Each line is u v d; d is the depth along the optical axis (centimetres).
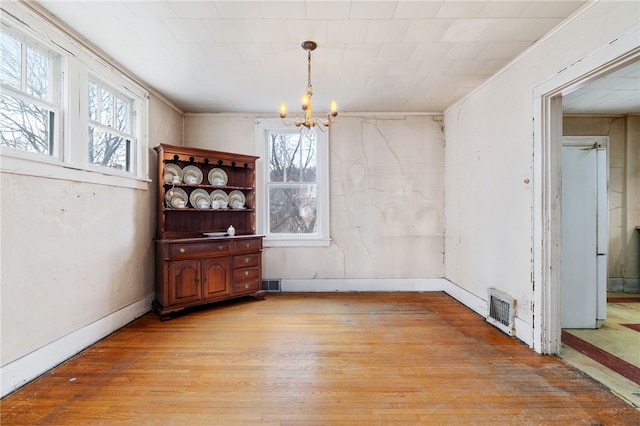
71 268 242
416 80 332
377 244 447
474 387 202
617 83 331
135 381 209
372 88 355
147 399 189
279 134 453
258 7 210
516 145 280
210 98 387
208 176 409
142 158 338
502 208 302
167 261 328
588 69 204
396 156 446
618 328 306
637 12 173
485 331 296
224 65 298
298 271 445
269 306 374
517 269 279
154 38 250
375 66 300
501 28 233
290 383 207
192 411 178
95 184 268
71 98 242
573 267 304
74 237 245
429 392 196
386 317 335
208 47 265
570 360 238
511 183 287
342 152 445
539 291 250
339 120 445
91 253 264
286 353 250
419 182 447
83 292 255
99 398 190
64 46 234
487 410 179
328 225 444
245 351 254
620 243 449
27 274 206
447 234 436
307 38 250
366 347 261
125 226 310
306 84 343
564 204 304
